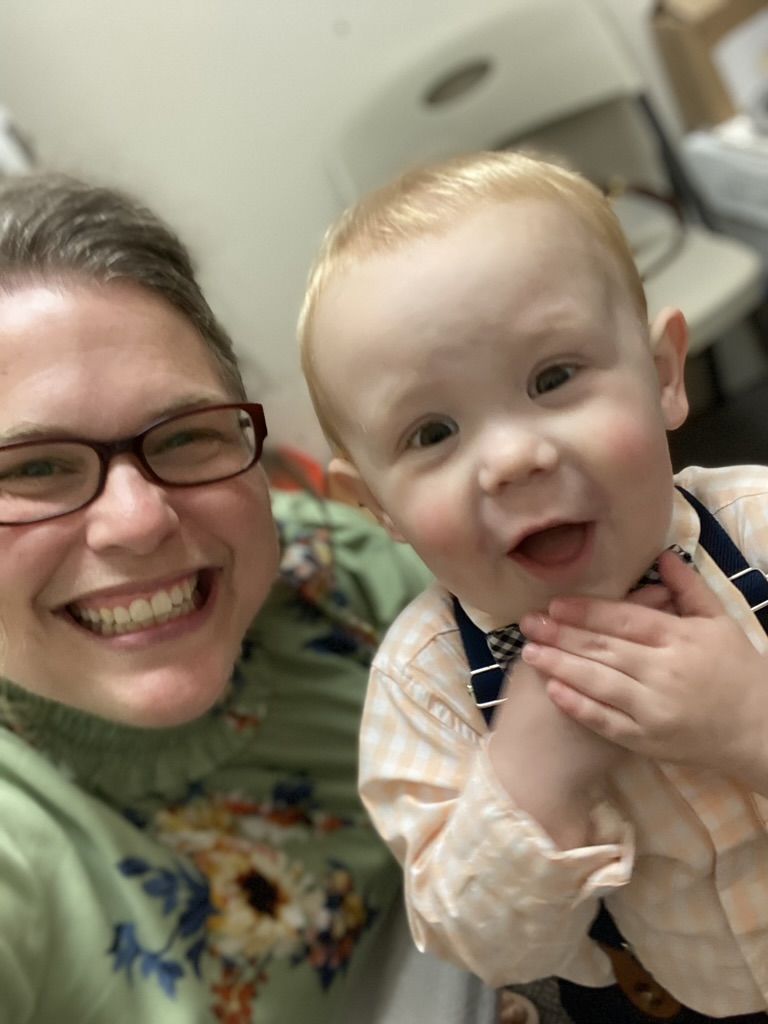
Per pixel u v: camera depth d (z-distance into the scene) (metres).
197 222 1.99
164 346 0.67
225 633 0.71
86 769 0.76
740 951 0.61
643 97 1.90
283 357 2.08
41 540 0.63
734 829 0.59
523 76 1.89
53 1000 0.67
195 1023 0.67
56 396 0.62
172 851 0.76
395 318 0.54
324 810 0.87
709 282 1.66
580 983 0.73
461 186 0.59
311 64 1.99
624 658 0.54
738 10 1.81
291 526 1.03
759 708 0.53
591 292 0.54
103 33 1.88
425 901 0.61
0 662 0.68
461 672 0.65
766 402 1.87
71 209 0.69
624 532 0.54
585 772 0.56
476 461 0.52
